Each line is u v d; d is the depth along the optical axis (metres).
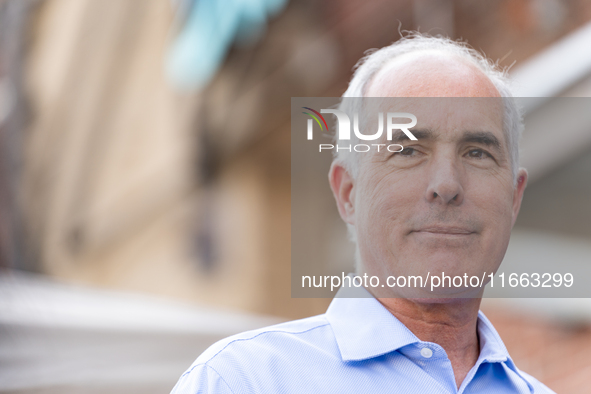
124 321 5.07
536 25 6.09
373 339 1.90
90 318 5.08
